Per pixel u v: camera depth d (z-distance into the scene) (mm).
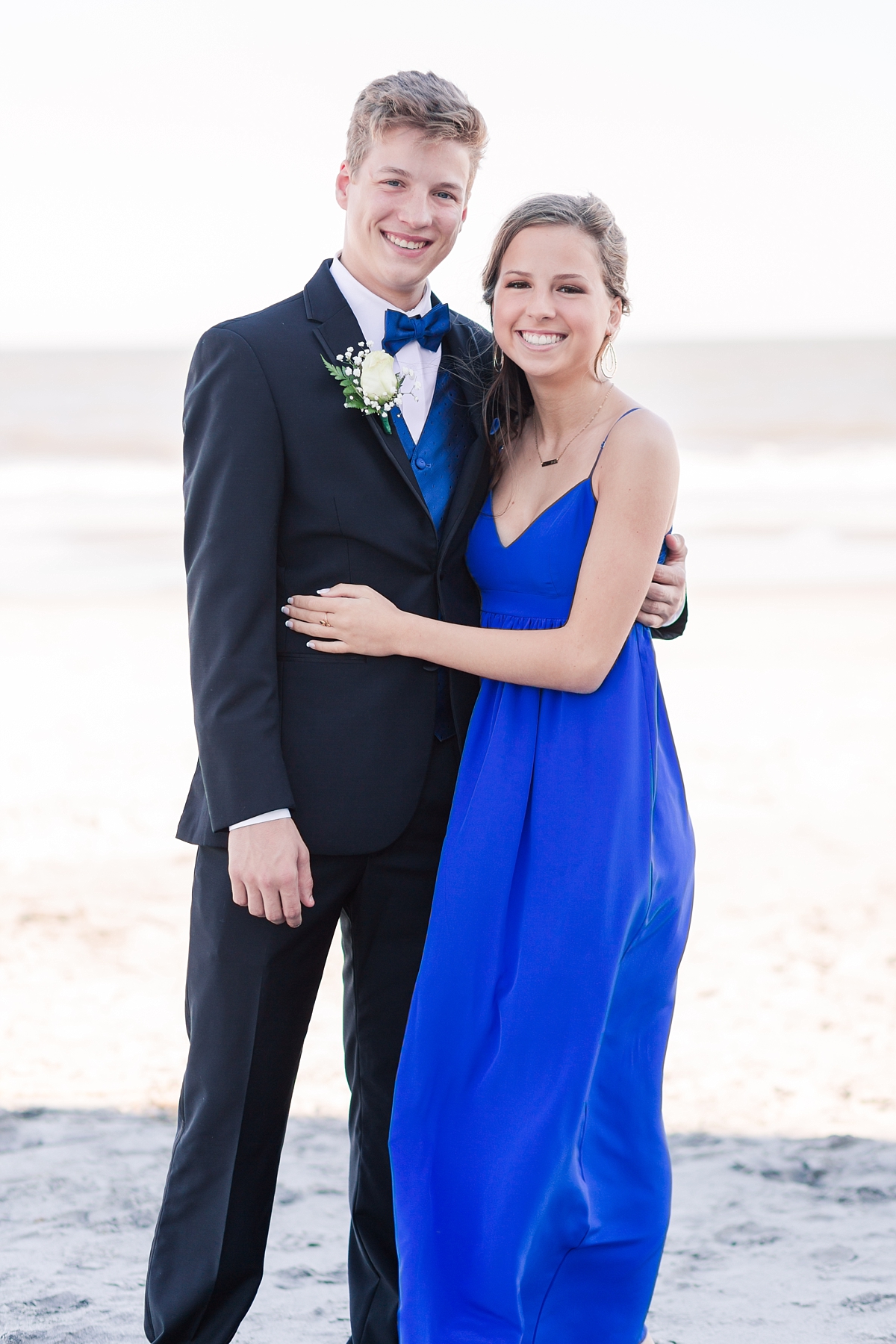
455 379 2459
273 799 2178
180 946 5430
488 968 2277
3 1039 4453
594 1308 2320
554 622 2379
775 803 7625
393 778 2320
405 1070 2260
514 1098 2217
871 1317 2543
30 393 40219
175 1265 2279
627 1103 2389
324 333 2328
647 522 2279
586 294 2297
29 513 21000
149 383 42906
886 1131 3627
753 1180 3277
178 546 18391
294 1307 2627
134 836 7000
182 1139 2316
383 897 2395
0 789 7906
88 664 11656
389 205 2293
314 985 2363
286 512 2301
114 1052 4332
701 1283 2727
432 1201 2232
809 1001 4793
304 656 2316
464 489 2402
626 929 2277
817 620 13844
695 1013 4688
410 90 2270
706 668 11648
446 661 2285
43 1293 2646
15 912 5824
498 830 2295
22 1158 3395
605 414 2377
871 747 8914
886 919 5703
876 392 42312
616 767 2297
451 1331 2184
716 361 53750
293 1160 3445
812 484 24266
